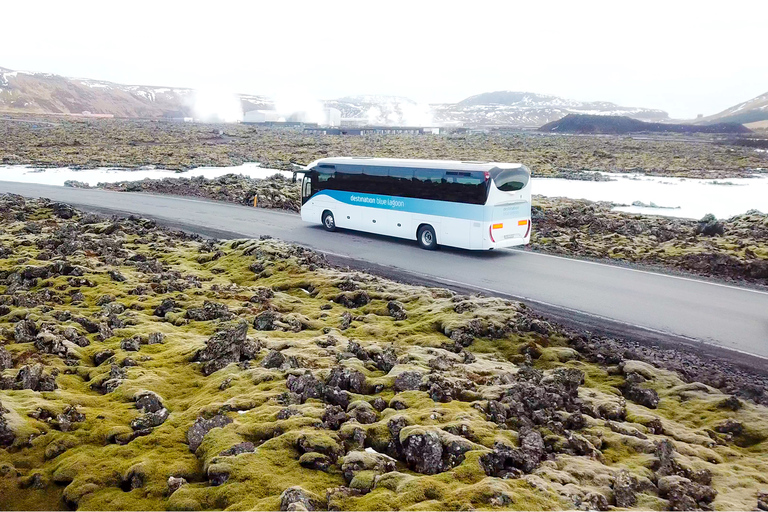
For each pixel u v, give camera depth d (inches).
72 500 357.1
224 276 933.8
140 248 1100.5
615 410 483.5
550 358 616.4
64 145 4173.2
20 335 584.1
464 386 499.5
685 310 811.4
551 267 1053.8
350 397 470.6
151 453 396.2
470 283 936.3
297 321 685.9
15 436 407.5
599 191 2667.3
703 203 2301.9
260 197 1827.0
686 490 361.7
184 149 4168.3
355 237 1311.5
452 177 1137.4
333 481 361.4
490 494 329.7
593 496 341.1
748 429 478.3
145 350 586.9
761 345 684.7
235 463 367.9
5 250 970.1
